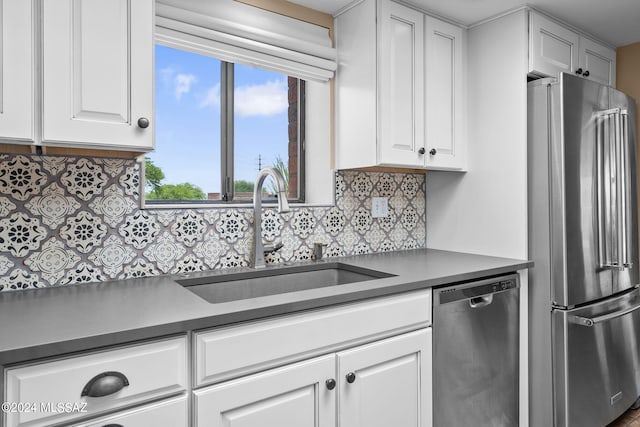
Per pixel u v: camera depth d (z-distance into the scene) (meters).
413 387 1.55
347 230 2.20
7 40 1.08
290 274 1.86
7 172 1.35
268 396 1.19
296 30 1.98
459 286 1.70
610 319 1.95
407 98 2.00
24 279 1.38
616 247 2.07
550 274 1.93
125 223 1.56
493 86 2.16
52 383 0.89
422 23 2.06
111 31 1.22
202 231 1.73
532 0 1.97
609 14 2.12
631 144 2.23
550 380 1.93
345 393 1.36
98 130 1.20
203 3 1.71
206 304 1.19
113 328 0.97
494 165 2.16
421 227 2.54
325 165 2.18
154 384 1.02
